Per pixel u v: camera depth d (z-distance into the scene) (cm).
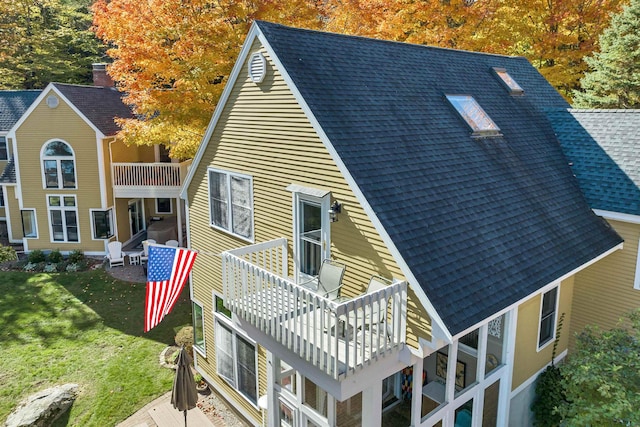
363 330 719
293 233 996
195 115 1798
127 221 2600
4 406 1249
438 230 827
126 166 2409
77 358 1473
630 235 1134
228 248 1235
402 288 749
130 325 1688
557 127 1425
